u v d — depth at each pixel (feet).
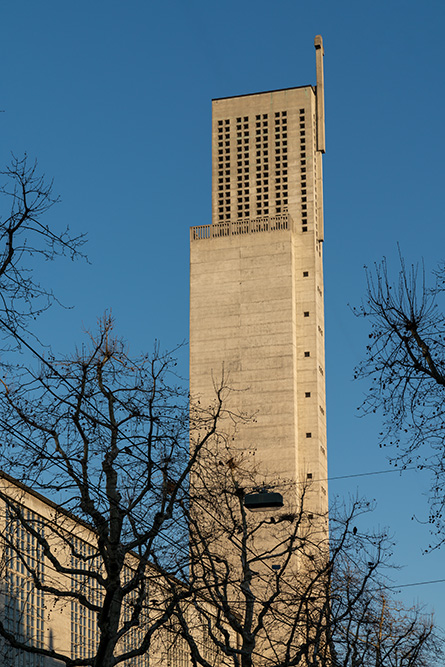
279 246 595.06
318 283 609.42
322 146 632.38
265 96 636.07
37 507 203.82
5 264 107.96
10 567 197.98
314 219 611.47
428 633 194.39
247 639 148.05
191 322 592.19
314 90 645.51
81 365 126.00
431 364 122.42
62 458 122.72
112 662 122.62
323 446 583.17
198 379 579.89
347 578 163.43
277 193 618.03
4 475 122.42
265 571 341.00
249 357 578.66
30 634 204.85
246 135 632.38
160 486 127.75
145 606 128.47
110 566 122.31
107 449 125.08
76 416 123.54
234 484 158.30
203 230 608.19
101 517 123.34
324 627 153.28
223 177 626.23
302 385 580.71
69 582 220.64
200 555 138.82
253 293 590.55
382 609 190.29
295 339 586.86
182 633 142.92
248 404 568.82
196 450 131.54
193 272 601.62
